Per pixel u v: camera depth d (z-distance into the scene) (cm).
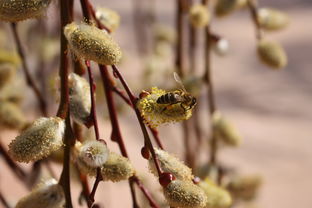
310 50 183
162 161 47
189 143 74
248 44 184
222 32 190
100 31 45
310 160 128
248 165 123
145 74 86
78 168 49
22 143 45
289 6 215
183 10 71
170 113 45
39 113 77
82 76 49
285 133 138
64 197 47
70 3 48
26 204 46
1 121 57
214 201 50
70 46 45
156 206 49
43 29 83
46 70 87
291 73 169
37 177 57
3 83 59
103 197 94
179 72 71
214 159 65
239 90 158
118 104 78
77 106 48
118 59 44
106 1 195
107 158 46
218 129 63
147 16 105
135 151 119
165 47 91
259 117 145
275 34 193
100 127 109
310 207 112
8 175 95
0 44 77
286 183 119
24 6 45
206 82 65
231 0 63
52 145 46
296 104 152
